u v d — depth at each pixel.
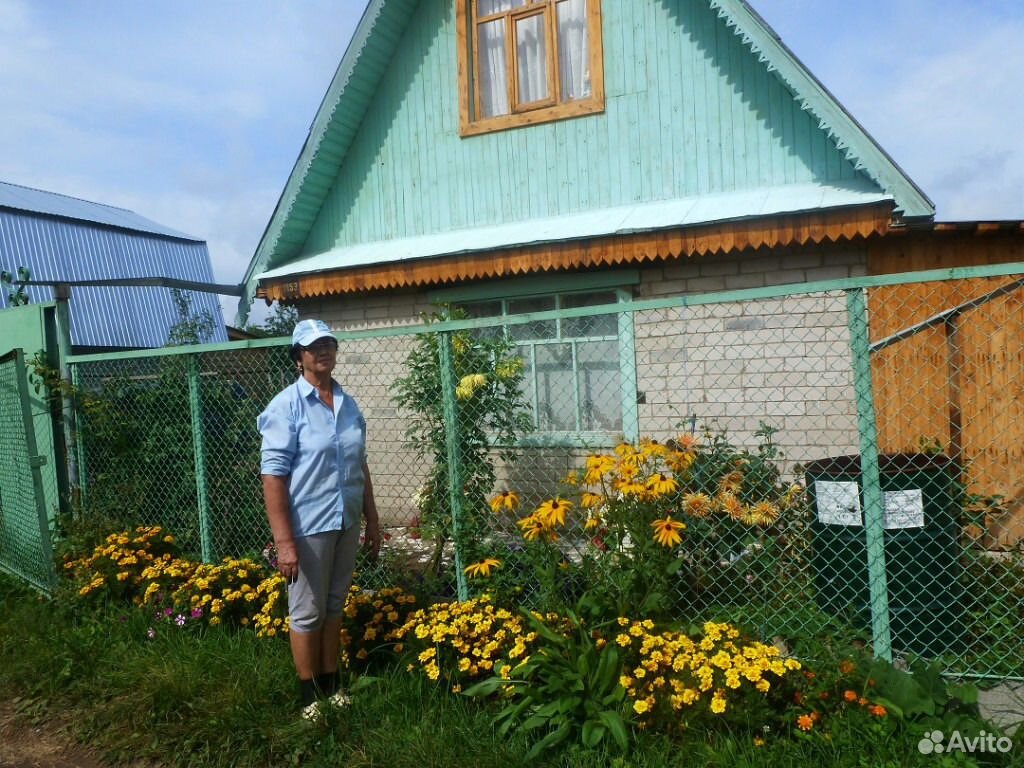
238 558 5.46
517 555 4.21
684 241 5.90
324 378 3.70
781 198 6.04
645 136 6.85
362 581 4.86
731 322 6.14
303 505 3.54
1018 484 5.51
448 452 4.32
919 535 3.77
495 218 7.53
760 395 6.02
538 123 7.28
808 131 6.22
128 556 5.23
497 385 5.14
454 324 4.19
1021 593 4.02
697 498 3.96
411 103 7.88
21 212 12.15
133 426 5.98
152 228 14.73
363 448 3.79
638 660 3.34
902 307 5.86
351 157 8.22
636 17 6.84
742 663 3.04
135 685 3.99
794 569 4.04
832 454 5.82
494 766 3.04
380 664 4.01
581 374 6.81
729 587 4.06
